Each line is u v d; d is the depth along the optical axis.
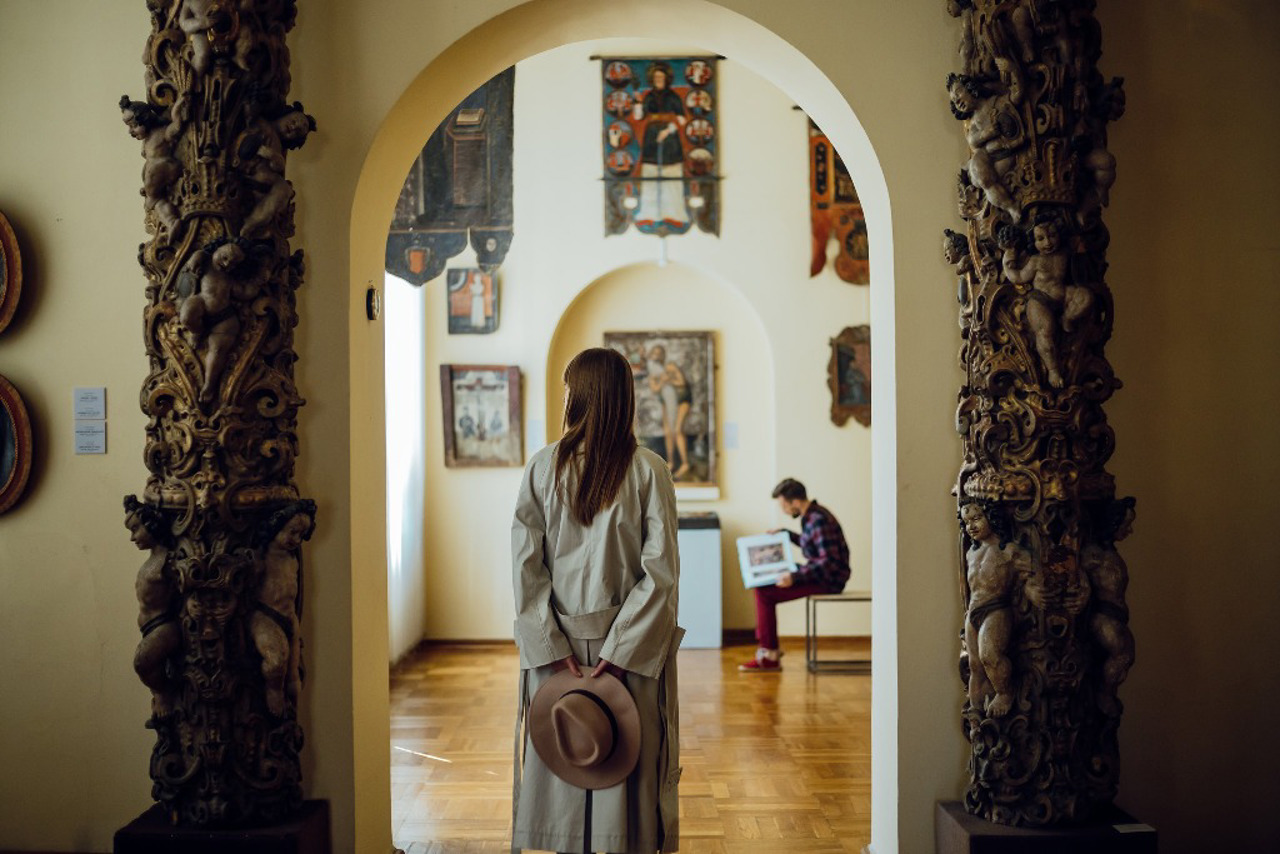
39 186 3.94
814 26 3.80
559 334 9.86
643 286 9.88
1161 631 3.85
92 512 3.93
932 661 3.75
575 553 3.11
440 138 6.64
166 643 3.34
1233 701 3.84
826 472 9.54
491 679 8.09
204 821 3.38
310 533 3.53
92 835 3.92
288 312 3.52
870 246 4.12
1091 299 3.36
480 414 9.54
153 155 3.39
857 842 4.42
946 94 3.79
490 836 4.48
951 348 3.78
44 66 3.94
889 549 3.86
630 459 3.15
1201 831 3.84
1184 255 3.86
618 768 2.99
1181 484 3.86
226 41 3.35
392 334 8.35
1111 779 3.41
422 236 6.63
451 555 9.60
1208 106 3.86
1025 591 3.40
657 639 3.03
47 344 3.94
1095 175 3.43
